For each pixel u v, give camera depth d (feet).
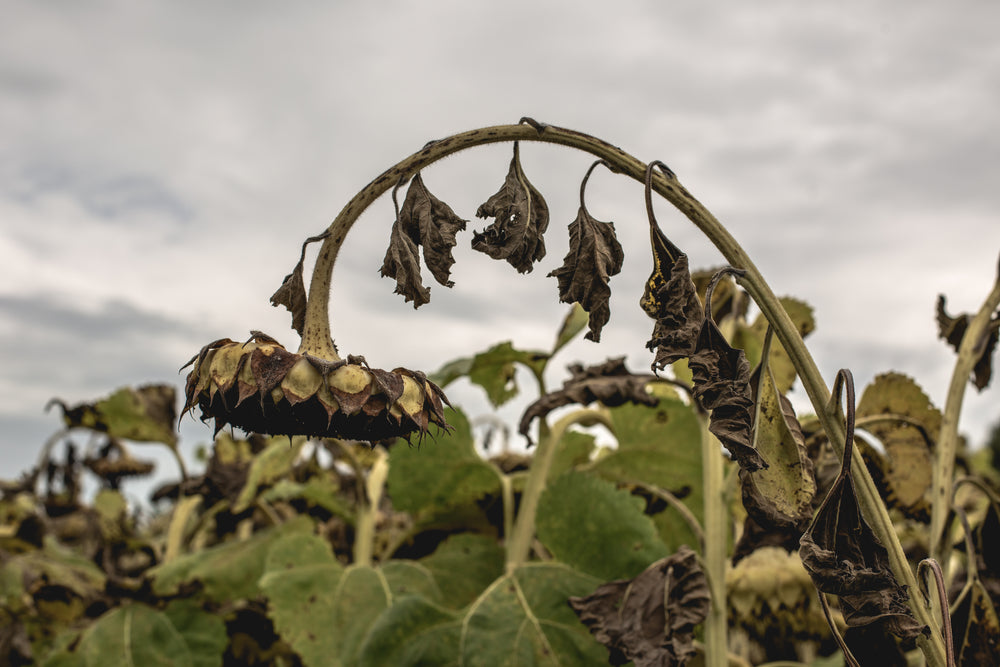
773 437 2.86
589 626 3.37
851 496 2.66
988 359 3.64
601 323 2.91
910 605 2.70
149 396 5.65
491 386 5.08
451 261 2.88
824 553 2.64
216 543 6.99
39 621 5.64
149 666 4.67
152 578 4.89
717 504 3.73
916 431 3.97
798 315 4.60
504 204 2.92
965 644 3.40
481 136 2.85
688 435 4.51
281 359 2.71
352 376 2.72
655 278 2.82
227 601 4.92
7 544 6.20
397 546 4.82
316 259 2.88
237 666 5.06
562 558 3.97
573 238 2.93
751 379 2.85
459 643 3.78
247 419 2.80
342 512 5.26
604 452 5.20
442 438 4.65
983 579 3.48
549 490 4.06
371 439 2.81
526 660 3.69
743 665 4.49
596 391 4.00
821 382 2.78
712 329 2.70
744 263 2.83
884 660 2.94
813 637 4.29
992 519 3.56
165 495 7.09
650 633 3.22
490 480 4.68
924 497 3.95
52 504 7.64
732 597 4.27
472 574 4.42
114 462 7.84
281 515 6.30
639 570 3.79
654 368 2.71
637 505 3.91
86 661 4.66
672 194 2.85
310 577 4.34
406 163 2.85
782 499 2.83
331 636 4.24
